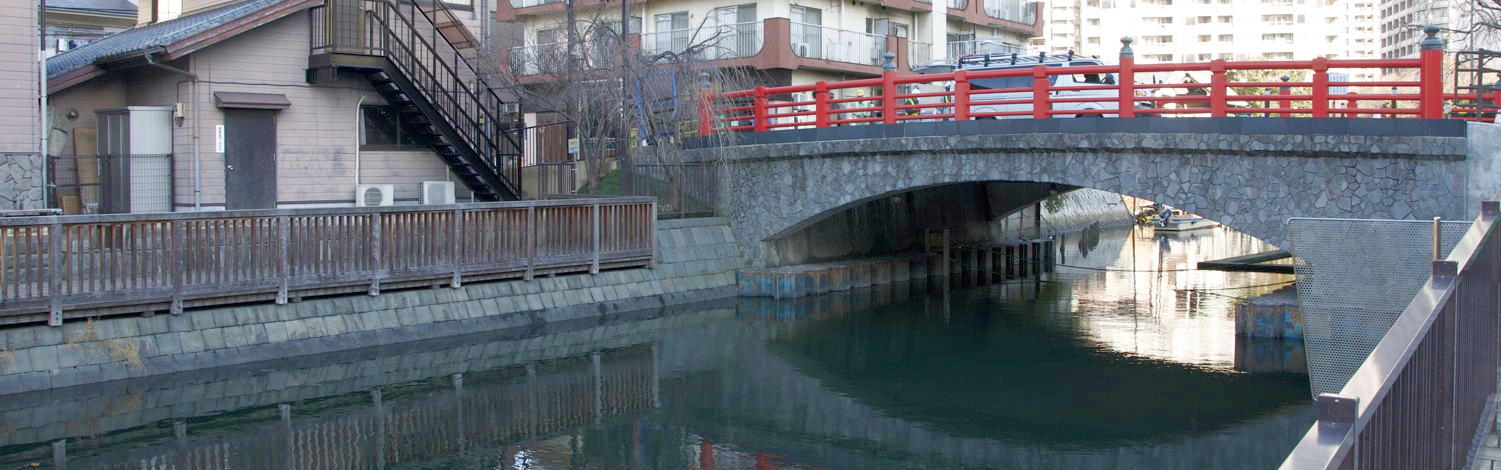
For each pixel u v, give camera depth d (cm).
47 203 1709
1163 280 2627
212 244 1348
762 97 2147
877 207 2581
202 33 1784
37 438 1061
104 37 2470
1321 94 1552
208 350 1336
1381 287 670
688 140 2244
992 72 1819
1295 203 1582
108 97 1973
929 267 2561
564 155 2475
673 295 2005
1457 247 633
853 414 1238
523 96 2338
